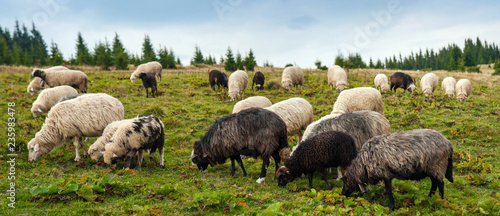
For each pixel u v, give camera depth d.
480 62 101.88
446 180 6.88
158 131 7.59
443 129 11.27
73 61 54.94
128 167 7.28
